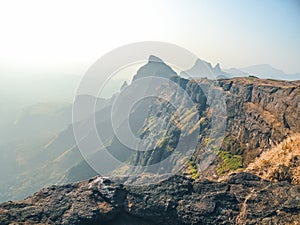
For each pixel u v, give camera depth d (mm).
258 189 10859
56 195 10531
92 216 9750
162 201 10328
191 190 10859
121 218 10164
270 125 32938
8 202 9984
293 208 9812
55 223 9445
